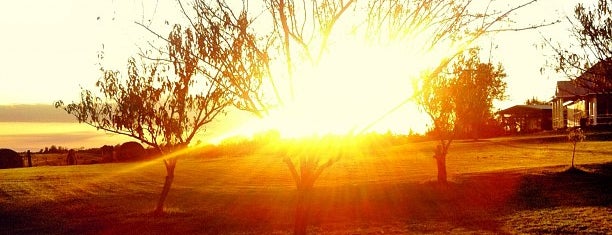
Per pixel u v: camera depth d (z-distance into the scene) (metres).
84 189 28.67
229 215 21.83
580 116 65.12
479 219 18.73
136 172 40.03
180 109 19.19
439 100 25.22
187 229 19.17
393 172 37.53
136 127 19.56
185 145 20.45
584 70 14.81
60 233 19.11
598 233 15.18
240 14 7.13
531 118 83.75
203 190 29.78
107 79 18.98
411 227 17.86
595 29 14.10
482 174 29.66
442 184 26.80
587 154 40.94
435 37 6.84
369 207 22.78
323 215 21.33
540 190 24.50
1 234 19.20
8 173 36.69
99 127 19.30
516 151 49.16
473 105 25.08
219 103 16.75
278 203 24.33
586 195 22.62
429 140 69.56
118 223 20.41
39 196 25.89
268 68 7.37
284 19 7.13
